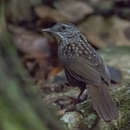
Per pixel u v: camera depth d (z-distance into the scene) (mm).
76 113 9922
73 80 10352
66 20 17047
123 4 18609
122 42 16453
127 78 12266
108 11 18000
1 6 13961
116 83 11828
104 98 9023
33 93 7770
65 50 10664
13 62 7969
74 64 10250
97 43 16266
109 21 17266
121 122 9438
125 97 10125
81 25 16906
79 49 10477
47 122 7715
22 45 15906
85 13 17312
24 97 7531
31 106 7539
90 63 10109
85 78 9750
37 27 16859
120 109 9734
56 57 15516
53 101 10867
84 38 11031
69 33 11008
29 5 17594
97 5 18438
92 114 9828
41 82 13523
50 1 17781
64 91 11938
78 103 10469
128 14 17984
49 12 17281
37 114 7566
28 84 7805
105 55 14406
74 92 11484
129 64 13406
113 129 9391
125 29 16922
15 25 16984
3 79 7426
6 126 6961
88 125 9586
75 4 17656
